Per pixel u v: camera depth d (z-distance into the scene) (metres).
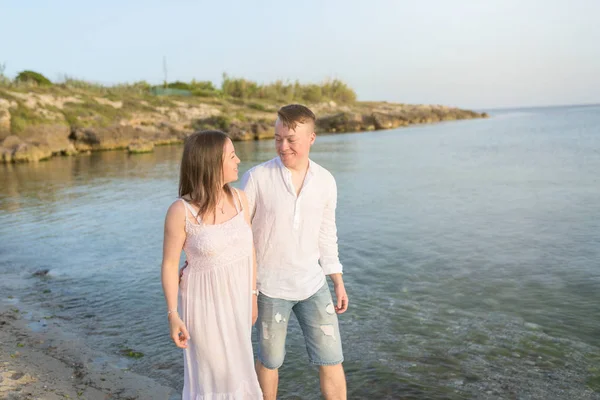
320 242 3.11
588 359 4.08
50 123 32.53
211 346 2.64
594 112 118.44
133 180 17.69
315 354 3.00
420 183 14.44
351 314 5.17
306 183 2.87
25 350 4.52
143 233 9.21
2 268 7.34
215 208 2.65
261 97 68.12
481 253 7.18
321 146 31.56
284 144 2.79
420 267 6.68
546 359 4.11
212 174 2.58
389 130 52.19
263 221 2.87
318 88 74.31
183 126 42.28
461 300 5.47
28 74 44.09
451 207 10.63
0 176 20.34
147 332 4.89
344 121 53.34
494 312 5.11
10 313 5.51
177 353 4.43
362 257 7.25
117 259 7.55
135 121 40.62
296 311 3.04
